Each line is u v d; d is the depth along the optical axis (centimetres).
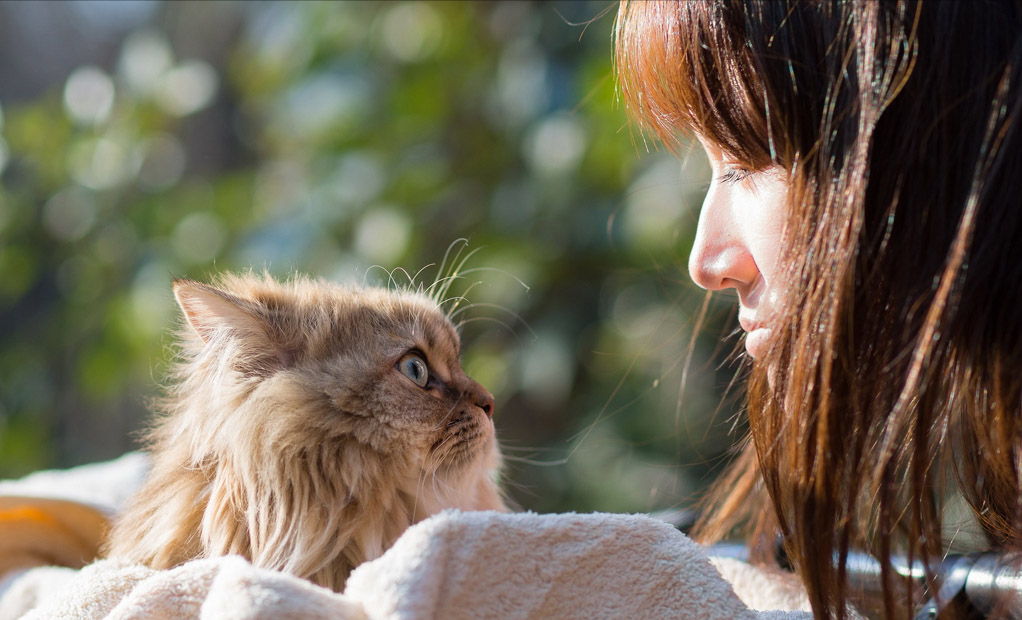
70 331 402
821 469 106
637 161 321
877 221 102
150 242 376
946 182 98
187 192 397
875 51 100
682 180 269
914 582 129
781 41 108
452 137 391
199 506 148
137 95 398
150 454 179
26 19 523
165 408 178
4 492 177
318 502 143
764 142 117
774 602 143
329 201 365
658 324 309
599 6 350
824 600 107
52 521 180
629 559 107
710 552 163
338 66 389
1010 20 96
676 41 120
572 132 335
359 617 95
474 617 96
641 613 103
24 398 419
